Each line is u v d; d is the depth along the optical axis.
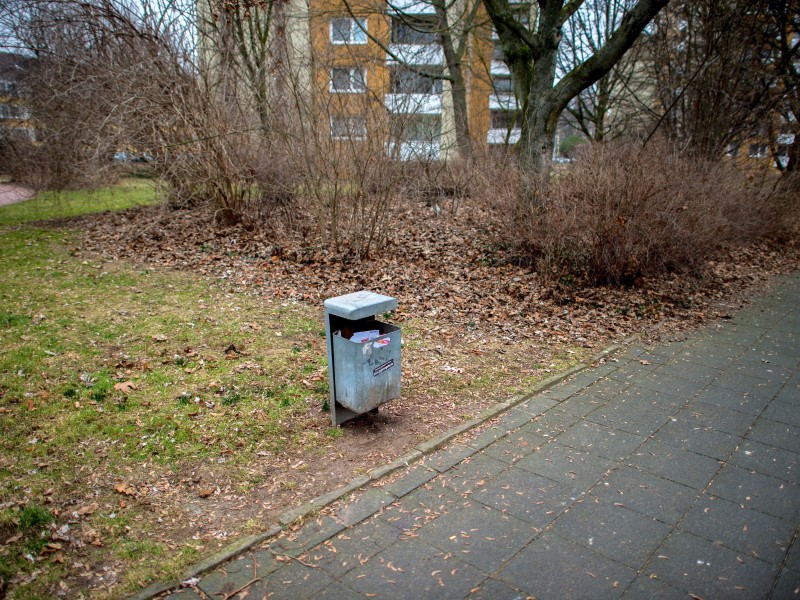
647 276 8.85
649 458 4.19
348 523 3.41
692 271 9.34
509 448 4.33
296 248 9.88
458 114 15.14
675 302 8.45
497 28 11.68
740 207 10.59
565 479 3.91
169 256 9.94
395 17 15.70
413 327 6.98
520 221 8.83
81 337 6.12
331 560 3.10
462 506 3.59
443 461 4.12
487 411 4.89
